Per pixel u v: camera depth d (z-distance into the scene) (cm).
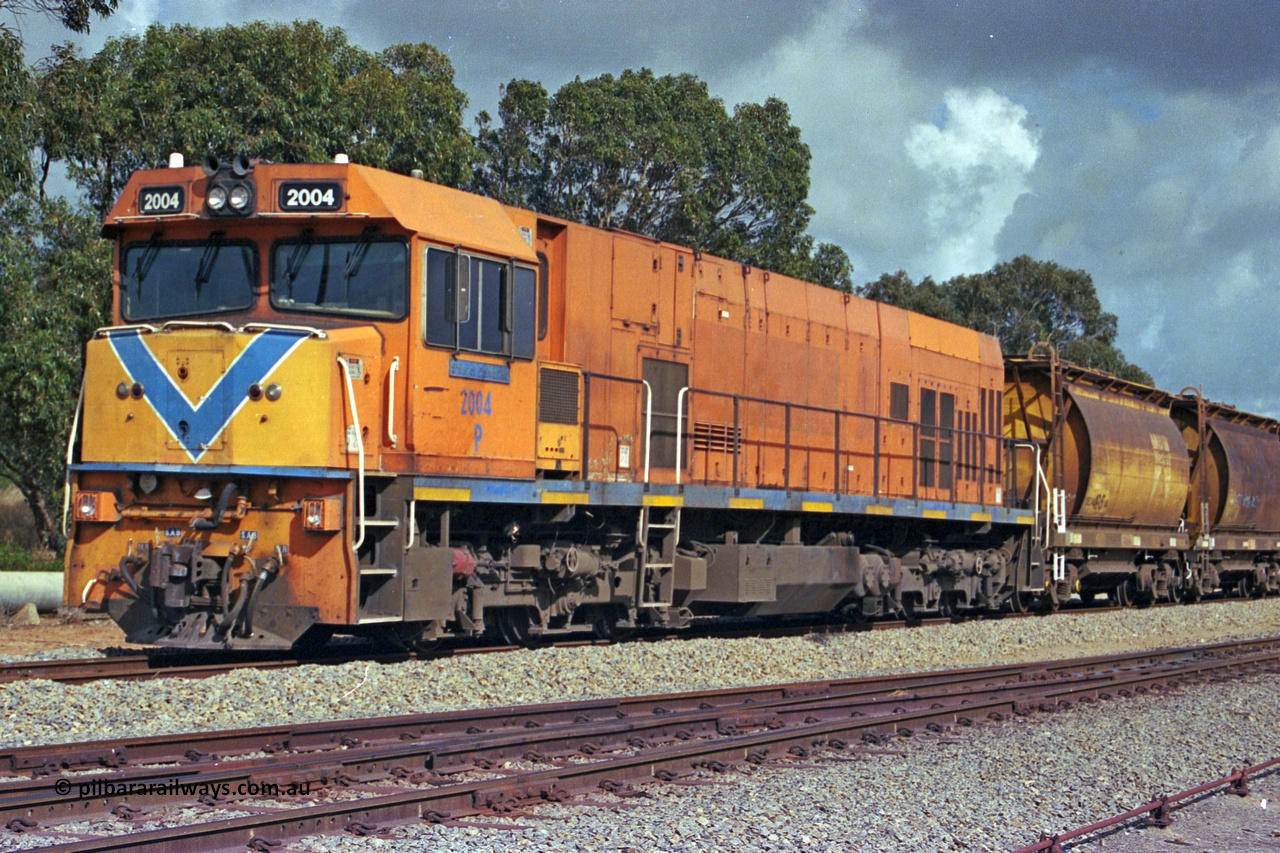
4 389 1908
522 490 1095
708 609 1545
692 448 1388
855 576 1572
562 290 1223
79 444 1055
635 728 815
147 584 974
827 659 1320
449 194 1062
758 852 586
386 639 1110
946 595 1869
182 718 805
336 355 934
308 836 560
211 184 995
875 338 1714
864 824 650
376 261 989
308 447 920
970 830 655
